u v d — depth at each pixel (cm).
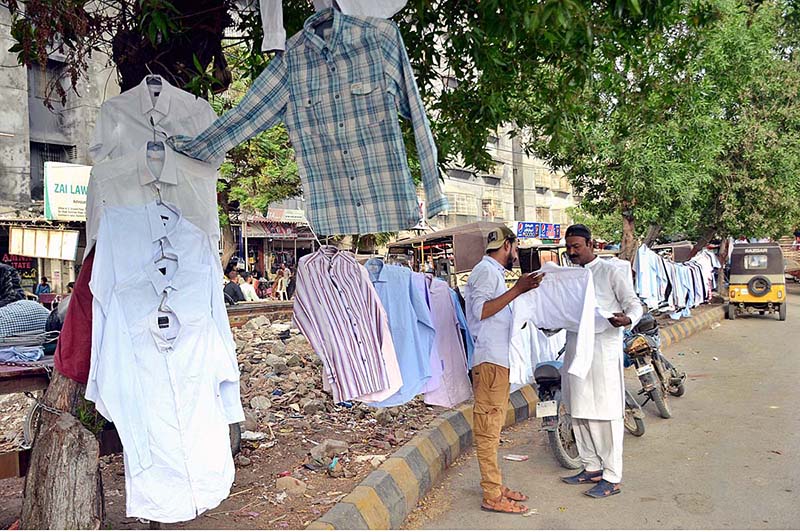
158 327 364
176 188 408
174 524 411
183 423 364
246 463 540
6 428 714
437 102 655
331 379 479
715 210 1747
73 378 377
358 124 375
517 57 597
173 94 418
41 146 1773
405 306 525
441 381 550
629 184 1281
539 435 714
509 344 492
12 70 1658
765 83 1603
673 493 523
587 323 482
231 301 1352
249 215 1994
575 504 505
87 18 471
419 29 546
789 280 3594
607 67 630
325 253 493
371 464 521
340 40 373
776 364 1117
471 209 3067
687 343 1400
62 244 1416
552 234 3394
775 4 1409
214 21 474
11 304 574
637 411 686
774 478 550
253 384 804
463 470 596
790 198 1712
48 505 360
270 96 394
